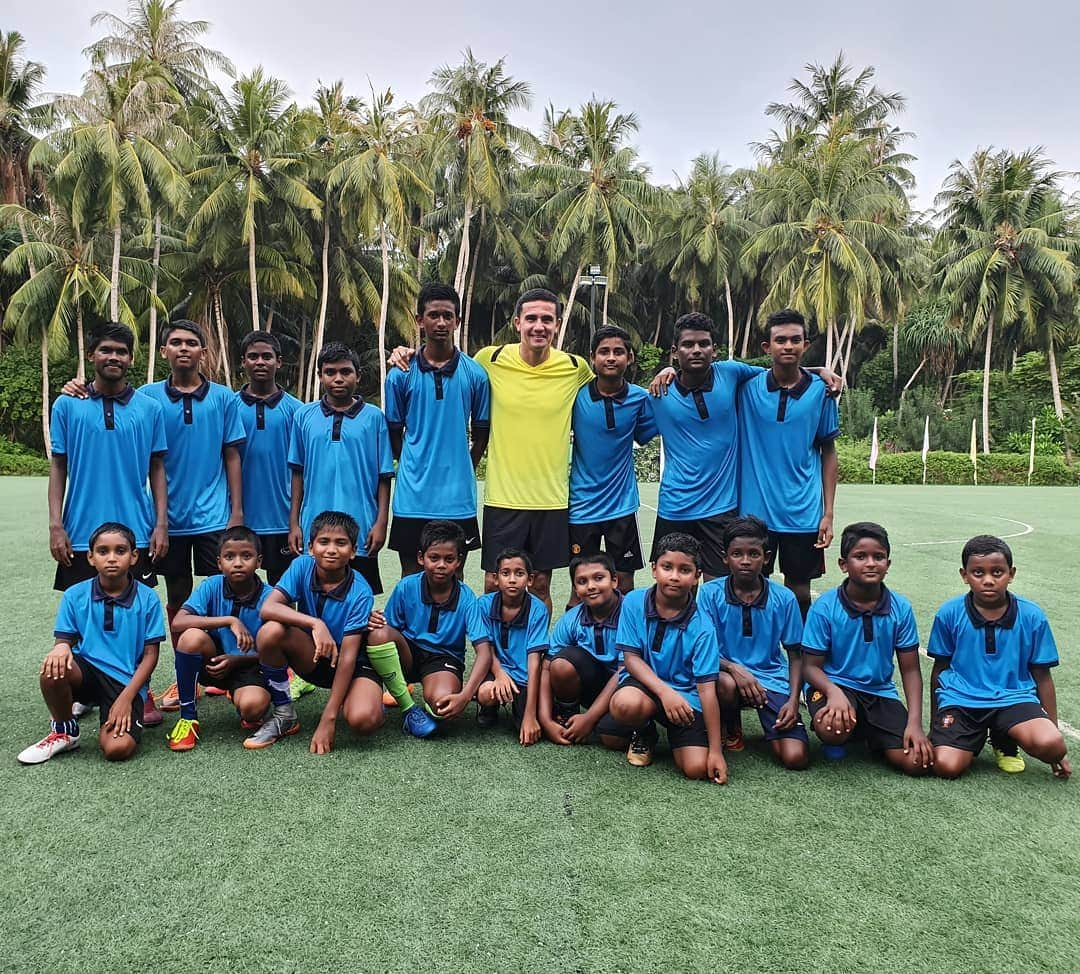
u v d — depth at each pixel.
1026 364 31.77
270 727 3.09
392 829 2.36
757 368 3.81
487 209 28.41
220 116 23.06
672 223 31.72
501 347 3.89
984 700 2.90
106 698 2.99
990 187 28.56
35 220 22.47
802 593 3.77
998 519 12.09
